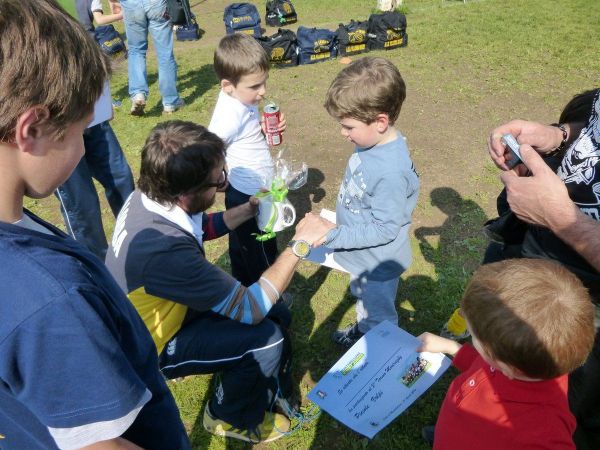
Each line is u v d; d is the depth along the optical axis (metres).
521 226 2.16
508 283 1.28
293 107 6.14
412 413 2.53
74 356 0.81
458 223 3.93
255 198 2.54
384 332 2.06
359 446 2.39
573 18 9.12
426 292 3.28
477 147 5.02
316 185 4.52
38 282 0.78
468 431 1.43
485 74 6.85
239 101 2.92
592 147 1.63
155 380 1.17
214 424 2.40
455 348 1.89
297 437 2.44
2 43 0.72
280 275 2.07
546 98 6.06
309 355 2.88
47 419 0.85
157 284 1.84
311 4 11.12
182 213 1.88
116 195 3.60
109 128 3.36
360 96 2.02
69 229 3.25
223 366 2.12
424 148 5.04
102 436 0.90
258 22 8.99
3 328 0.77
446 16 9.70
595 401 1.92
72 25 0.82
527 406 1.31
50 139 0.81
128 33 5.57
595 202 1.63
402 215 2.19
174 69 5.91
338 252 2.54
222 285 1.90
